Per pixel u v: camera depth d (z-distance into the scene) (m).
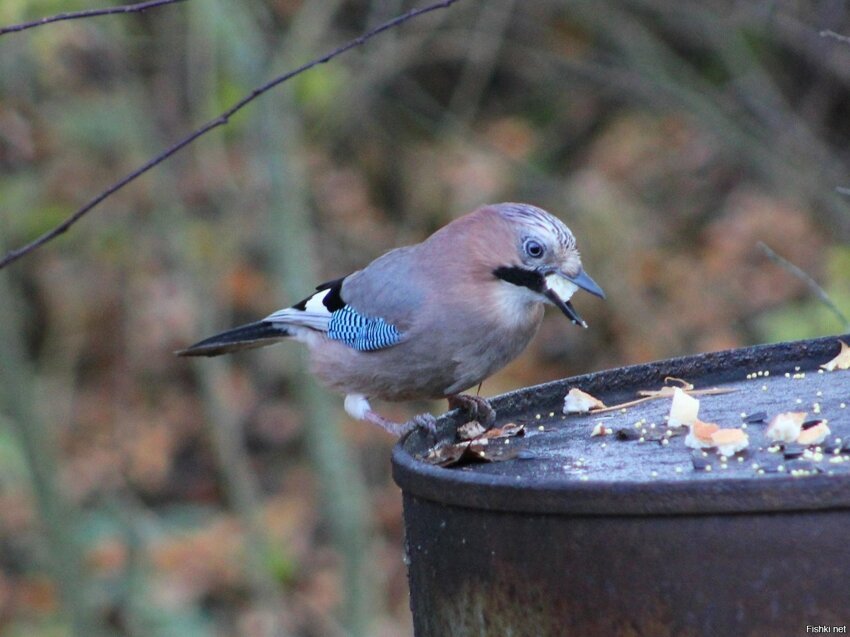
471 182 15.30
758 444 4.56
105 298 14.45
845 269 12.24
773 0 12.21
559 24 15.01
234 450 11.80
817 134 14.56
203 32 11.25
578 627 3.89
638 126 16.52
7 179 12.45
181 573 12.77
